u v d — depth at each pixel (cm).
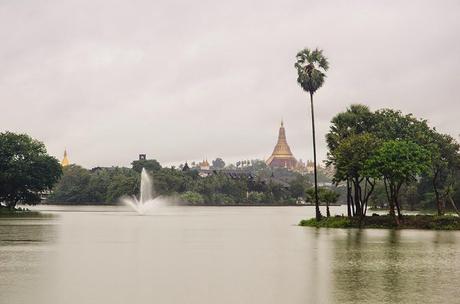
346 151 10038
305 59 10438
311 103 10531
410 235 8094
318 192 11238
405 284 3831
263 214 18800
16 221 12319
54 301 3294
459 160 11975
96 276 4181
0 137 17250
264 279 4066
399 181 10050
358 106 11050
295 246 6450
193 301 3309
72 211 19775
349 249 6062
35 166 17412
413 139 10994
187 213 19338
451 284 3825
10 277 4128
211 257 5378
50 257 5338
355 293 3525
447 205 15688
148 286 3778
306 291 3603
